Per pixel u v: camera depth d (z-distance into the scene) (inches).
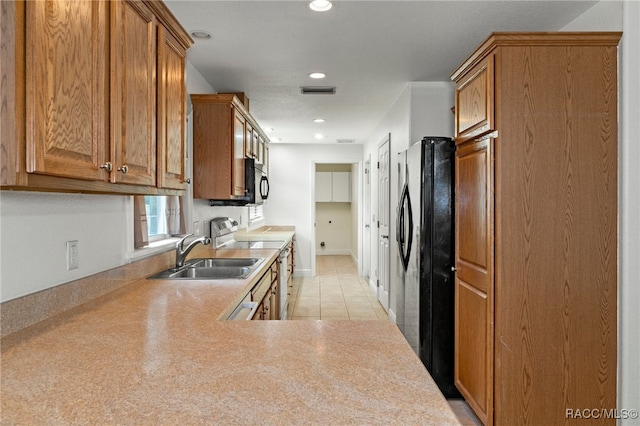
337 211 413.4
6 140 38.6
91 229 72.1
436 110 152.4
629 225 79.4
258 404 34.5
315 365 43.1
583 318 81.4
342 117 209.6
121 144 56.9
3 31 38.2
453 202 111.8
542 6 93.4
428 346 112.3
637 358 80.0
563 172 80.7
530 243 81.1
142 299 72.1
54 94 43.0
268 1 91.3
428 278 112.2
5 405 34.2
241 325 57.6
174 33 77.4
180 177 82.4
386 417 32.6
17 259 54.3
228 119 130.8
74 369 41.8
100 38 51.9
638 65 79.0
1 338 51.1
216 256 130.8
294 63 130.9
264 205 292.7
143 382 38.8
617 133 80.9
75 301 66.5
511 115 80.5
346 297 227.9
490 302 83.4
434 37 111.3
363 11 96.1
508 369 81.4
